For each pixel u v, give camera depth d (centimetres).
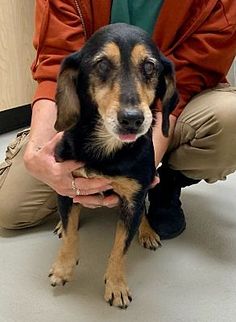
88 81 108
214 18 136
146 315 116
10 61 223
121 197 121
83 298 121
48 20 136
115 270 122
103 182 117
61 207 124
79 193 120
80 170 117
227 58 139
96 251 141
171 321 114
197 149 135
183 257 139
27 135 155
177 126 138
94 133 112
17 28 221
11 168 152
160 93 117
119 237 122
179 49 139
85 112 112
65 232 124
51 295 122
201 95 141
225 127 127
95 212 162
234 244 146
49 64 136
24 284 126
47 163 119
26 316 115
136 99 101
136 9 136
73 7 138
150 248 142
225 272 132
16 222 148
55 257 137
